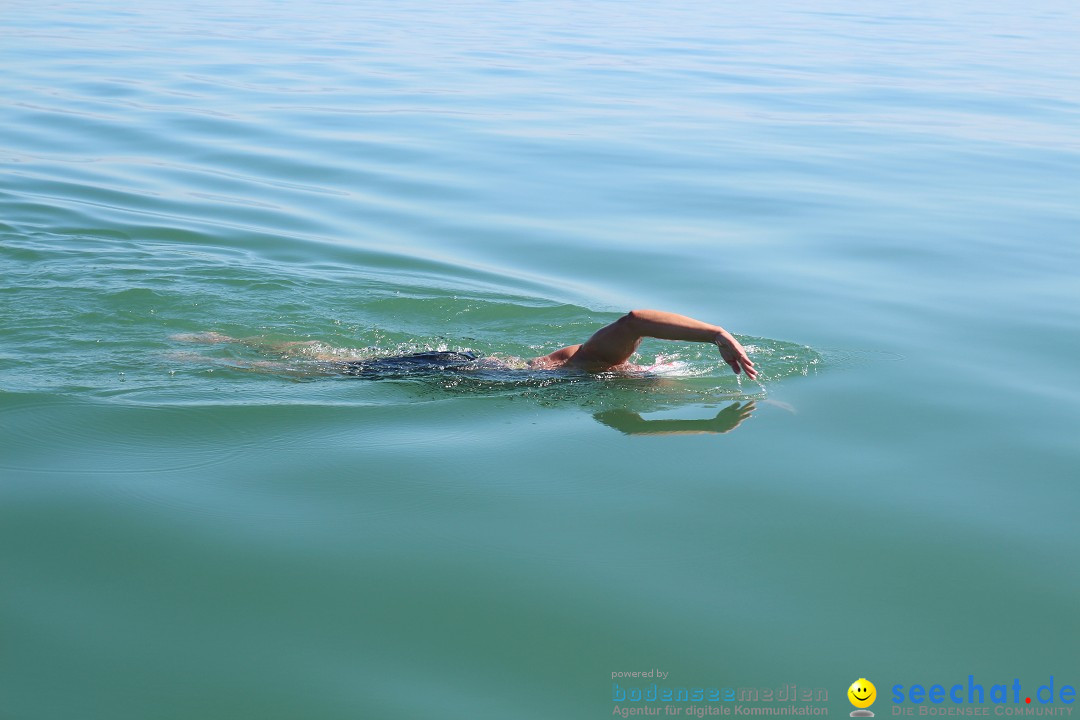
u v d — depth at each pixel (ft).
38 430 19.93
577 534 16.47
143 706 12.51
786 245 35.40
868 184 44.09
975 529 16.94
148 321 27.07
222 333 26.66
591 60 78.54
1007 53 90.48
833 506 17.61
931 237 36.40
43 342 25.05
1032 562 16.02
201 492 17.61
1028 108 62.39
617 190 42.52
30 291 28.76
